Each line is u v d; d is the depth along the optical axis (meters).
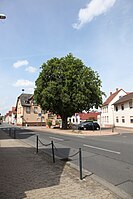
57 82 41.25
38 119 78.06
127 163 10.16
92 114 86.94
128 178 7.74
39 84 43.72
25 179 7.62
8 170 8.98
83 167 9.55
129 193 6.21
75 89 40.22
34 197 5.84
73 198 5.70
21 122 77.94
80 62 42.72
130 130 40.00
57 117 79.00
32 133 33.62
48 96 40.38
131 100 48.72
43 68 43.84
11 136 27.50
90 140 21.34
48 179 7.60
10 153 13.49
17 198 5.77
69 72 40.59
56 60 43.03
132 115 49.03
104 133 31.39
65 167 9.55
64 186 6.78
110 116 63.38
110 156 12.03
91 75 42.88
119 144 17.48
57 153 13.61
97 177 7.89
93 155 12.52
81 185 6.87
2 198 5.78
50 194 6.05
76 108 41.06
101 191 6.27
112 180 7.50
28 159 11.47
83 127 41.31
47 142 19.94
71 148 15.72
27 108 77.12
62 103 41.06
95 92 42.56
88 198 5.69
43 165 9.98
